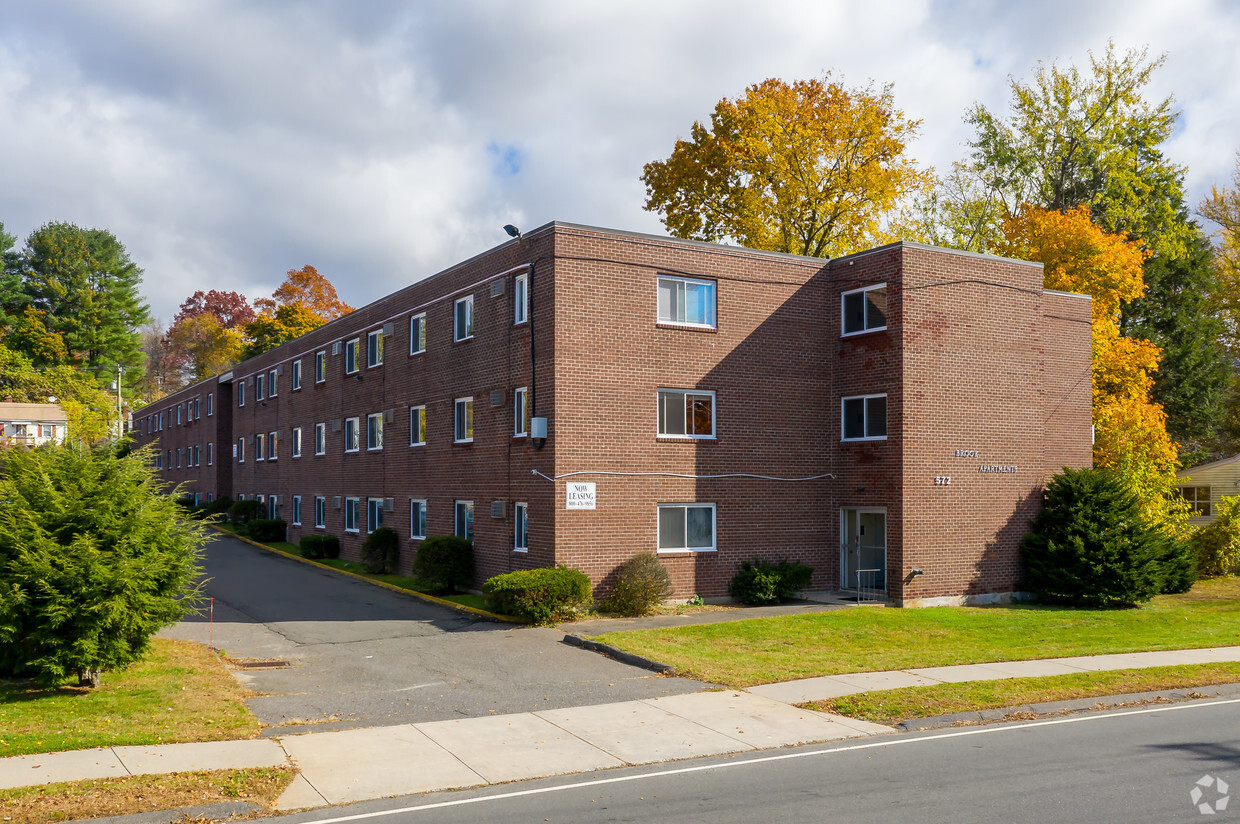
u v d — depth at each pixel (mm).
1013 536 24750
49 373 65625
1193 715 12602
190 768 9812
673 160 40062
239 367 51281
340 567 32938
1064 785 9203
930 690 13648
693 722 12109
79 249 82188
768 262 24719
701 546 23641
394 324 31812
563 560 21828
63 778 9352
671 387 23328
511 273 24219
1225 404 49250
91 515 12961
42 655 12930
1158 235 44750
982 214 44000
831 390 25375
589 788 9344
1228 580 31625
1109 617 22141
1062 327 28578
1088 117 42156
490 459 25109
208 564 34156
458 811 8633
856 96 38281
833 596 24328
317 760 10352
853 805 8609
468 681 14828
